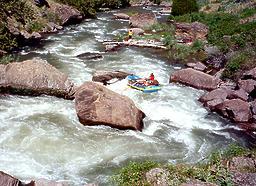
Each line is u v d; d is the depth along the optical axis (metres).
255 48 23.08
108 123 15.21
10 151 13.30
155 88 19.41
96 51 25.83
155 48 27.12
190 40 29.02
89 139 14.43
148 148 14.20
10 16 27.69
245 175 10.90
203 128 16.19
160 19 37.72
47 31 30.39
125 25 34.91
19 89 17.86
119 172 11.92
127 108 15.41
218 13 33.84
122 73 20.62
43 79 17.94
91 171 12.48
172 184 10.38
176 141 14.94
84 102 15.58
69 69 21.84
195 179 10.75
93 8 39.59
